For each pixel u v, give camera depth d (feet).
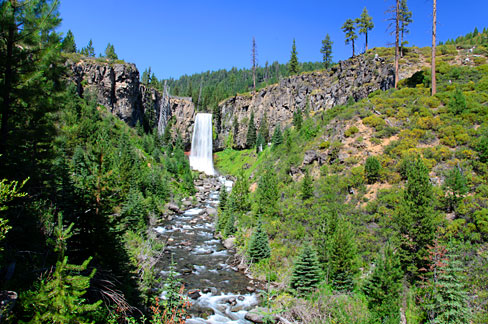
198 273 81.15
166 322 36.35
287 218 97.19
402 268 57.77
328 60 314.96
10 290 24.07
